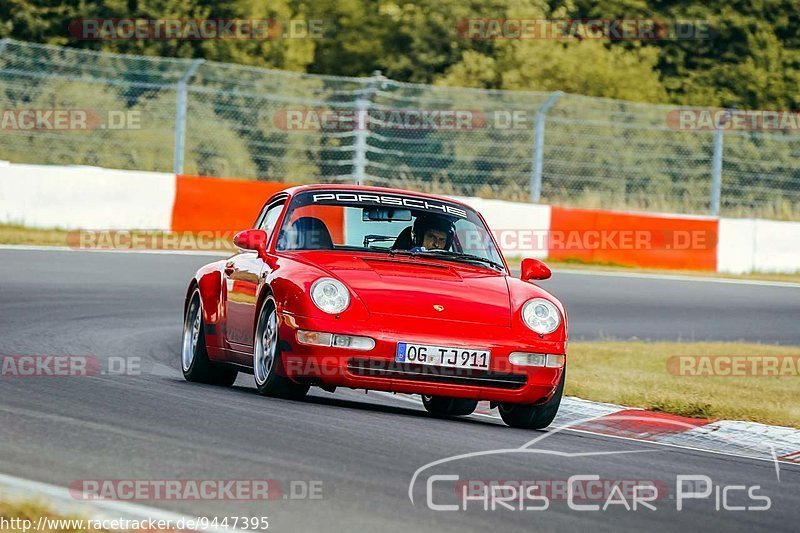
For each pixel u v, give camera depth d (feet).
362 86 333.62
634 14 381.40
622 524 56.85
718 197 279.69
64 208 226.79
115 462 61.93
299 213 99.76
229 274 102.53
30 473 58.29
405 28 362.74
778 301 217.15
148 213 233.35
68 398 83.92
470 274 95.30
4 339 121.60
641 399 109.09
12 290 160.25
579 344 154.71
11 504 50.75
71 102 304.30
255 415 80.28
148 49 338.75
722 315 195.62
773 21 398.01
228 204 239.30
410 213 102.27
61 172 226.99
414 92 332.80
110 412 78.02
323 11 371.76
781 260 265.75
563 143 325.01
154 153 306.35
